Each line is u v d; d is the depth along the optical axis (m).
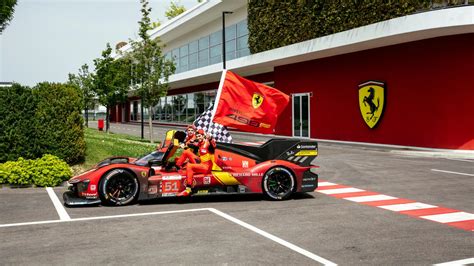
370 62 21.16
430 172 12.16
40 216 7.18
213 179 8.34
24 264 4.78
